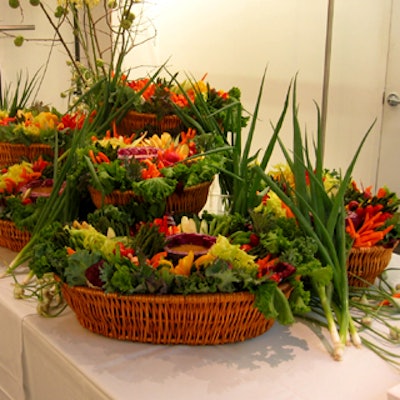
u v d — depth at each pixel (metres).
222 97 1.72
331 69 2.70
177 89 1.71
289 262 0.97
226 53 3.06
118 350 0.96
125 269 0.93
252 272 0.94
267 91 2.96
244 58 3.00
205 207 1.46
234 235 1.07
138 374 0.90
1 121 1.72
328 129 2.79
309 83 2.78
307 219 1.07
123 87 1.54
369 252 1.13
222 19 3.02
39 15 3.15
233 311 0.94
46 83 3.29
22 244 1.39
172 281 0.92
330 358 0.96
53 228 1.08
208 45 3.12
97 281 0.95
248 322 0.97
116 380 0.88
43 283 1.14
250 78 3.00
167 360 0.94
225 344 0.99
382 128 2.65
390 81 2.57
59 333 1.02
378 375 0.91
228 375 0.90
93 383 0.88
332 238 1.06
